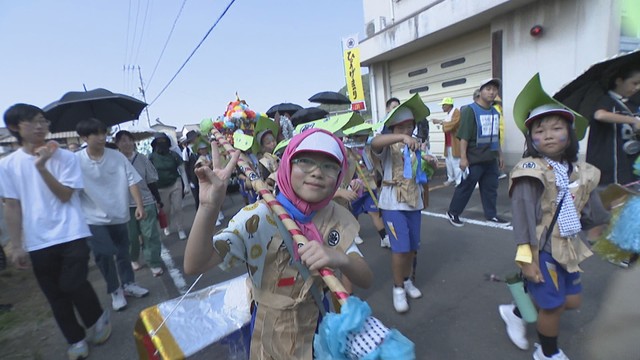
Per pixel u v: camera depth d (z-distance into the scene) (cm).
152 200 422
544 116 187
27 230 245
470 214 523
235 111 480
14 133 248
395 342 102
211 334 189
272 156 398
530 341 237
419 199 287
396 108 280
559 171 188
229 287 218
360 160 351
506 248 386
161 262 432
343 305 107
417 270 358
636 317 129
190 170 696
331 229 144
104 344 286
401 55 977
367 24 1039
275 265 139
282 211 135
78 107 418
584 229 205
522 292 213
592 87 282
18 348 295
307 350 141
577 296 201
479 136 441
